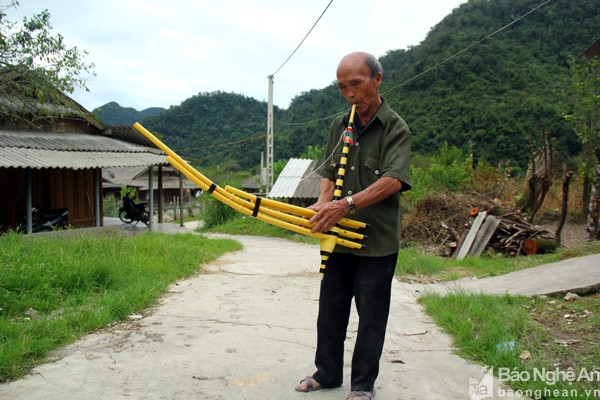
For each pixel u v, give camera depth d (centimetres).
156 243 848
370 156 275
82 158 1283
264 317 466
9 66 1084
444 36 4031
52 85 1126
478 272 800
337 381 294
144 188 3641
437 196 1351
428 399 286
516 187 1678
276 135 5050
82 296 498
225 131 6128
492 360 345
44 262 543
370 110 276
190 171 267
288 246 1428
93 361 337
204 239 1188
